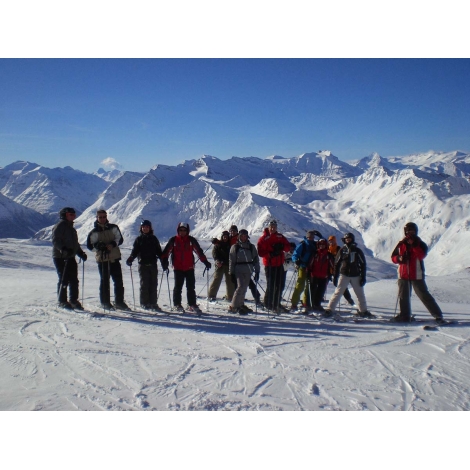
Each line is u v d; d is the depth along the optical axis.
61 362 5.93
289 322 9.05
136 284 18.19
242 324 8.73
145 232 10.15
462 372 5.74
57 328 7.88
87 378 5.35
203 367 5.83
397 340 7.39
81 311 9.48
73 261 9.79
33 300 10.86
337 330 8.22
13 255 32.12
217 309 10.74
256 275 10.52
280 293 10.53
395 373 5.68
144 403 4.70
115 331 7.76
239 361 6.12
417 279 9.01
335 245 12.55
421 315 10.52
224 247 12.06
